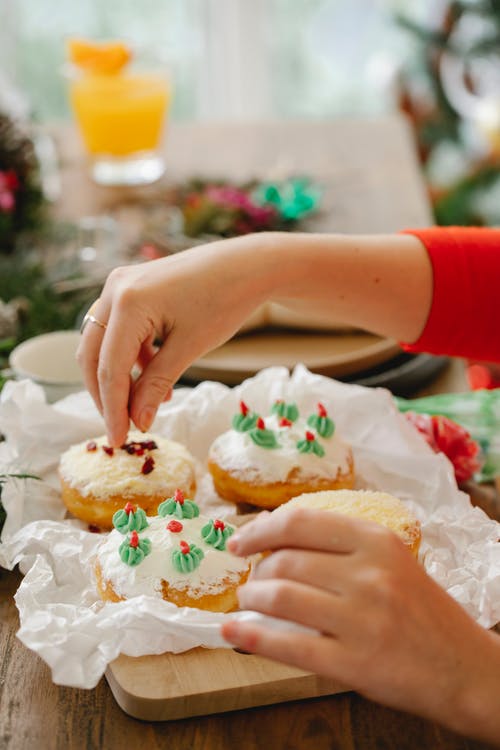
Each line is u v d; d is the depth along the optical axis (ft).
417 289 2.54
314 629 1.76
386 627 1.72
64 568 2.19
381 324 2.56
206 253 2.27
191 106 6.75
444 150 6.15
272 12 6.52
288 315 3.19
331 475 2.47
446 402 2.81
